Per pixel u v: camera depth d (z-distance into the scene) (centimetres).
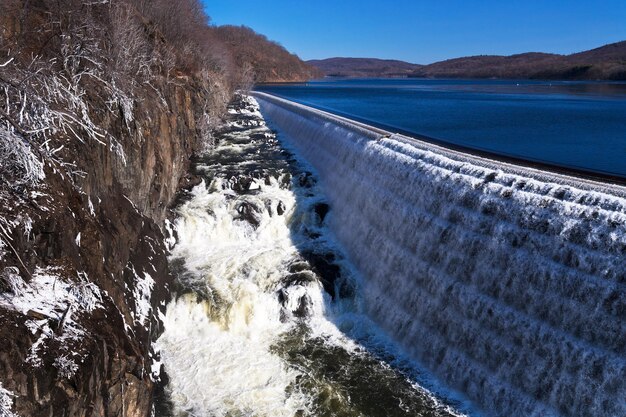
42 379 1043
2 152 1324
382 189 2639
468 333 1859
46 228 1347
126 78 2534
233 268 2491
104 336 1285
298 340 2111
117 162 2106
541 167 2655
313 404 1752
